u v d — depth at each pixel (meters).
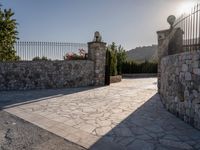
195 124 4.28
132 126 4.46
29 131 4.20
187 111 4.64
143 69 23.38
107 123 4.69
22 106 6.65
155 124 4.59
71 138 3.80
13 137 3.86
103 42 13.04
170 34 8.09
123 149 3.30
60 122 4.79
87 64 12.78
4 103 7.19
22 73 11.49
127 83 14.61
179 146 3.39
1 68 11.16
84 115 5.41
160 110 5.98
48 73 11.95
